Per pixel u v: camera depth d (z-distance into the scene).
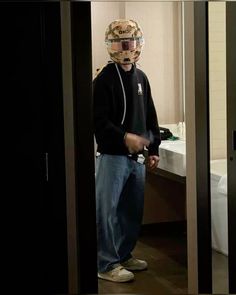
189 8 2.65
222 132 2.70
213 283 2.72
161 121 4.20
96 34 3.98
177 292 3.23
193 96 2.68
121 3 4.01
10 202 2.26
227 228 2.67
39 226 2.30
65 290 2.37
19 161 2.25
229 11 2.47
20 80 2.21
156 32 4.12
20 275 2.30
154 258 3.85
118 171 3.27
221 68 2.63
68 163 2.32
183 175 3.59
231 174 2.55
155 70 4.16
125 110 3.26
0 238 2.27
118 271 3.41
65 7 2.26
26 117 2.24
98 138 3.23
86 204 2.40
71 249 2.37
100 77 3.21
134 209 3.48
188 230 2.80
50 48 2.24
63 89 2.28
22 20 2.20
